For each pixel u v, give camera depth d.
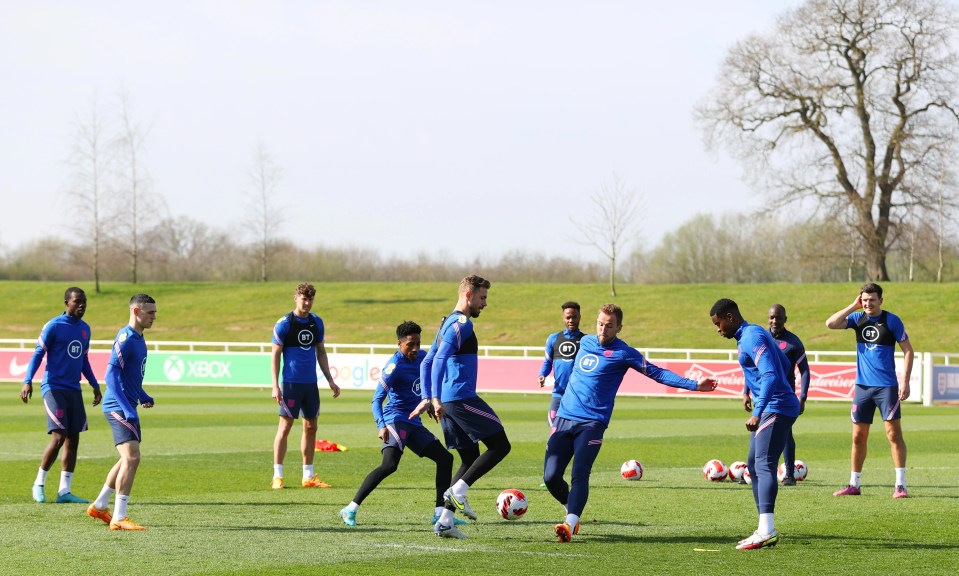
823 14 67.38
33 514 12.79
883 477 17.20
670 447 22.70
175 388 47.78
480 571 9.36
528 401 40.66
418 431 11.96
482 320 69.00
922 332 60.81
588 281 87.44
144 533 11.38
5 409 33.75
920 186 68.12
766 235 91.88
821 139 69.44
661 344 61.06
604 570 9.43
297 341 15.57
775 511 13.29
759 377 11.20
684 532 11.62
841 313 14.86
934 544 10.88
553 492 11.20
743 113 70.44
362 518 12.52
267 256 91.75
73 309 13.98
